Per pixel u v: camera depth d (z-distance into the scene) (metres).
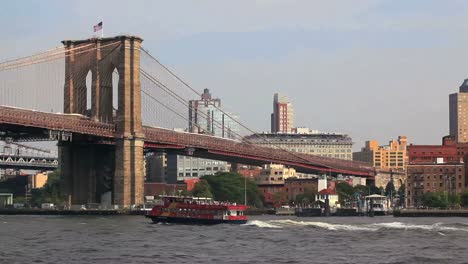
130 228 159.12
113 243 124.44
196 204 175.75
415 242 127.12
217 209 174.25
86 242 125.94
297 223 177.00
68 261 101.31
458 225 171.12
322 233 145.75
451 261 103.19
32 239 130.62
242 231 151.12
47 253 110.00
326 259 104.50
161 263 99.69
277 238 134.00
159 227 163.12
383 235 140.50
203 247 118.88
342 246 120.62
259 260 103.12
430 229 156.38
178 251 113.19
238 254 109.69
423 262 102.06
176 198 178.00
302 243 125.25
